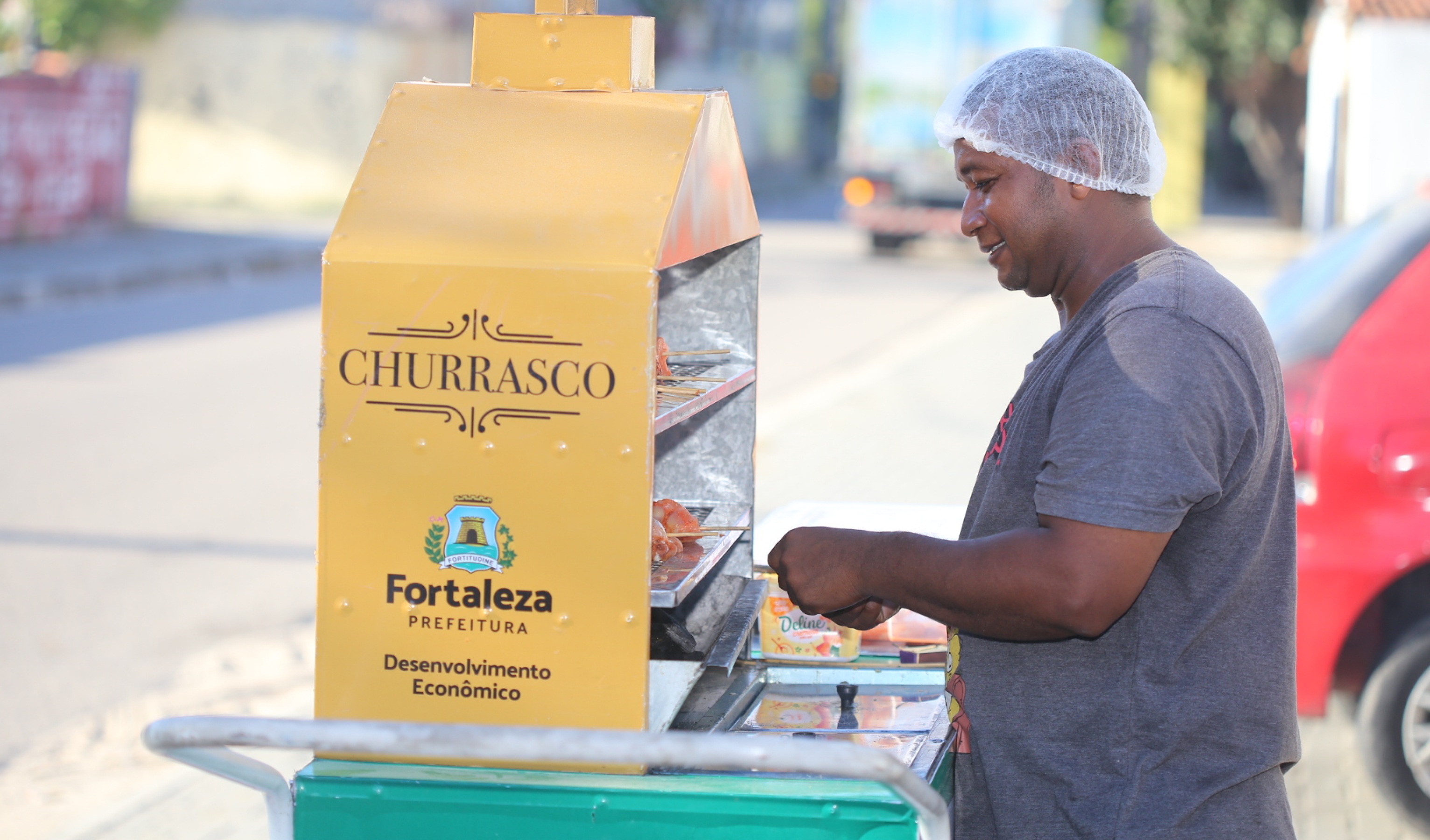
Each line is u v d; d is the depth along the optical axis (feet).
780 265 58.70
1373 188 54.54
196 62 75.46
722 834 6.04
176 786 13.55
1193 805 5.96
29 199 57.21
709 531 7.86
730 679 7.84
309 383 33.06
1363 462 12.12
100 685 15.84
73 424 28.32
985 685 6.36
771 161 140.97
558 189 6.18
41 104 57.41
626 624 6.05
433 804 6.17
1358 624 12.76
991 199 6.29
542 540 6.06
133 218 67.97
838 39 154.20
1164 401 5.56
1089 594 5.51
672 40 108.37
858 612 6.82
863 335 41.22
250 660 16.56
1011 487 6.21
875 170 60.75
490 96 6.59
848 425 29.22
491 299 5.96
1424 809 12.62
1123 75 6.28
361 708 6.24
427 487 6.09
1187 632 6.00
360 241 6.07
